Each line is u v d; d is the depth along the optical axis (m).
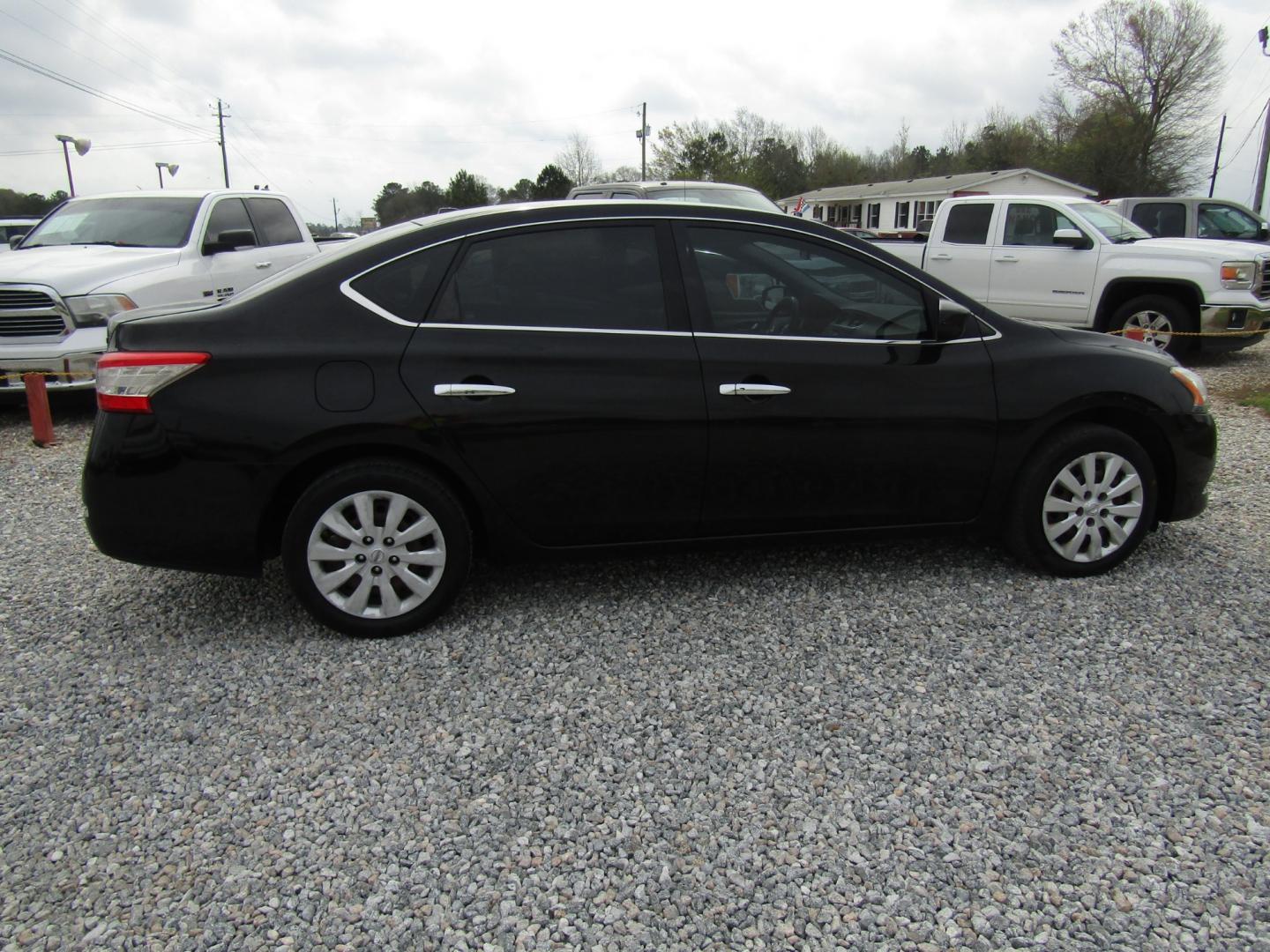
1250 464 6.16
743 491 3.79
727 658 3.48
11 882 2.35
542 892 2.32
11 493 5.80
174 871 2.39
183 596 4.10
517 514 3.65
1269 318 10.03
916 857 2.43
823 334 3.83
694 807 2.63
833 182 72.88
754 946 2.15
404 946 2.15
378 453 3.56
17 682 3.34
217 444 3.37
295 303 3.50
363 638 3.64
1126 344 4.29
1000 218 10.96
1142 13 51.06
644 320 3.68
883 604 3.93
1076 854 2.43
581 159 64.88
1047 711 3.10
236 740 2.97
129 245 8.59
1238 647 3.52
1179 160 51.94
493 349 3.53
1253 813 2.58
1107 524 4.12
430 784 2.74
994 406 3.93
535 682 3.32
